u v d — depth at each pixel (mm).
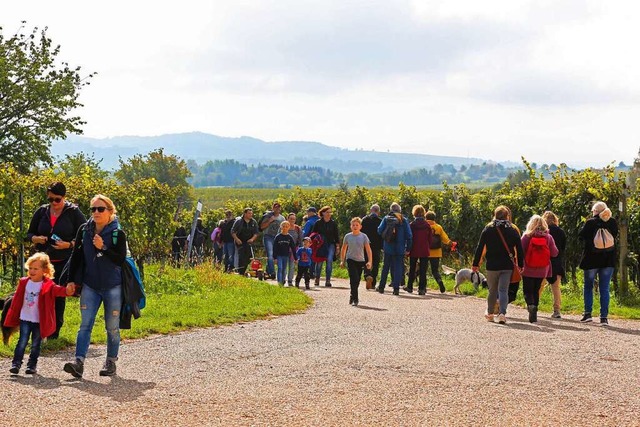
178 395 10445
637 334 17469
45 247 14766
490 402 10398
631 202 25547
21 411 9352
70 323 16344
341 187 48781
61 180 23812
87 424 8867
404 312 21109
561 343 15766
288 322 18359
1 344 13367
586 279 19719
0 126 54312
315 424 9109
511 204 32781
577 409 10125
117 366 12469
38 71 54969
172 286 23375
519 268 19062
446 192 37969
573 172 29641
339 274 37031
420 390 11000
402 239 27078
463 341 15750
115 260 11867
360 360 13234
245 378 11633
